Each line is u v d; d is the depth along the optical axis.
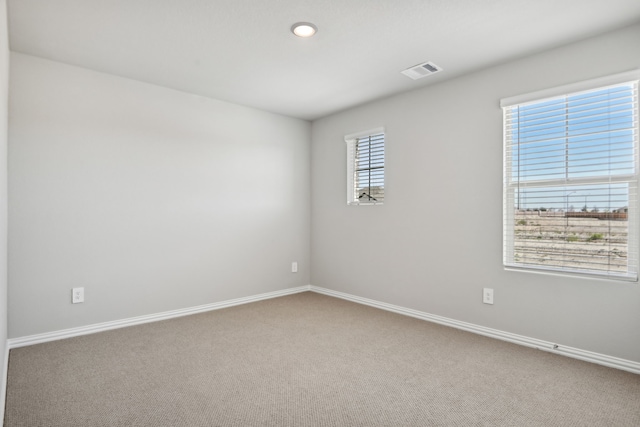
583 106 2.56
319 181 4.59
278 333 3.08
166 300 3.48
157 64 2.95
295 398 2.02
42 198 2.83
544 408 1.93
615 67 2.38
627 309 2.36
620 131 2.41
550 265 2.71
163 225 3.46
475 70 3.05
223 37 2.51
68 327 2.95
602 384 2.19
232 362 2.49
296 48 2.67
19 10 2.16
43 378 2.23
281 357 2.58
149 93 3.36
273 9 2.16
